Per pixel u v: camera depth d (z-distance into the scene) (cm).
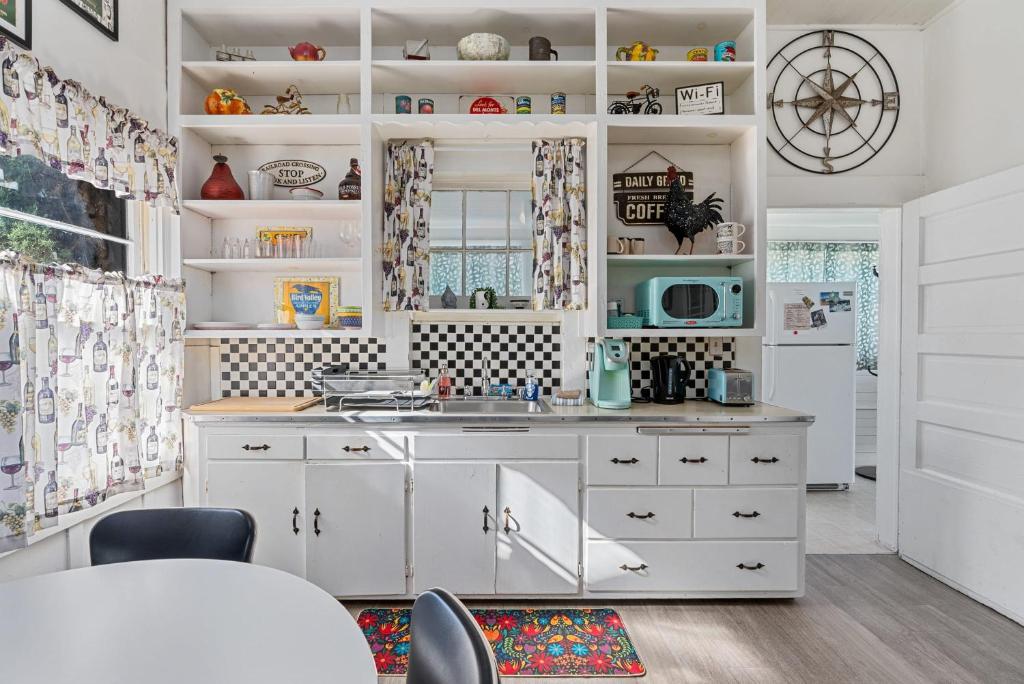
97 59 209
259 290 290
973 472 254
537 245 275
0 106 153
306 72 265
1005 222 238
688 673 199
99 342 190
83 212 207
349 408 257
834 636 223
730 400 269
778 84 306
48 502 170
